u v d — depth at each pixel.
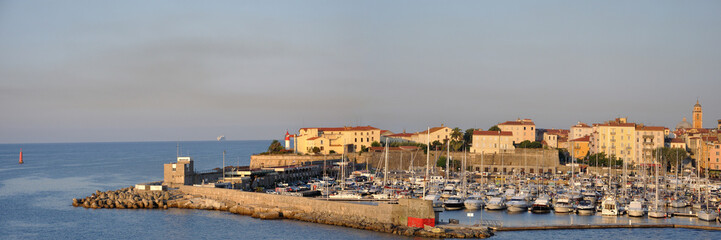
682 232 112.56
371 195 161.12
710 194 160.50
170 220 128.25
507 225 116.81
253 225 121.50
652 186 175.25
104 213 138.62
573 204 136.88
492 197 149.38
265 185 184.50
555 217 127.25
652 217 125.75
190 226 121.50
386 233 111.81
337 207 125.81
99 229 120.25
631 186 181.62
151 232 116.62
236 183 165.62
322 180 196.25
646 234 110.69
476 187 174.25
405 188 171.12
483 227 110.81
